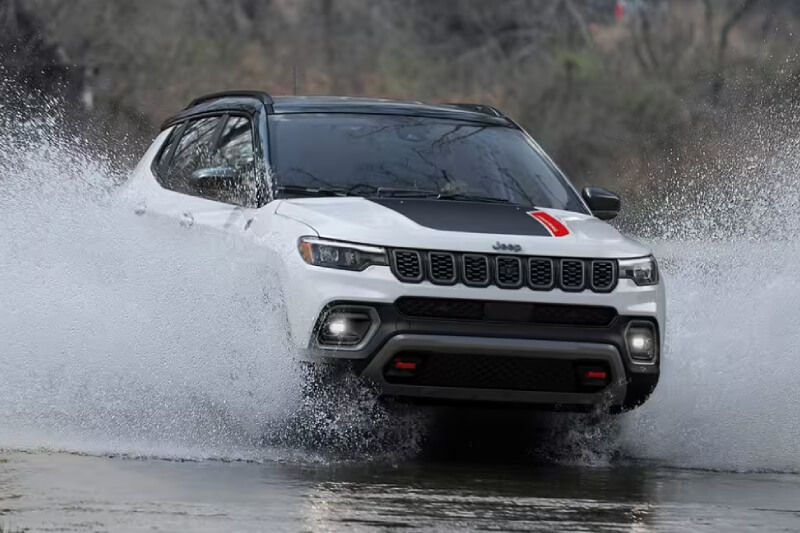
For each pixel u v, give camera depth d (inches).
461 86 3870.6
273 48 3725.4
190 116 999.6
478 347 724.7
